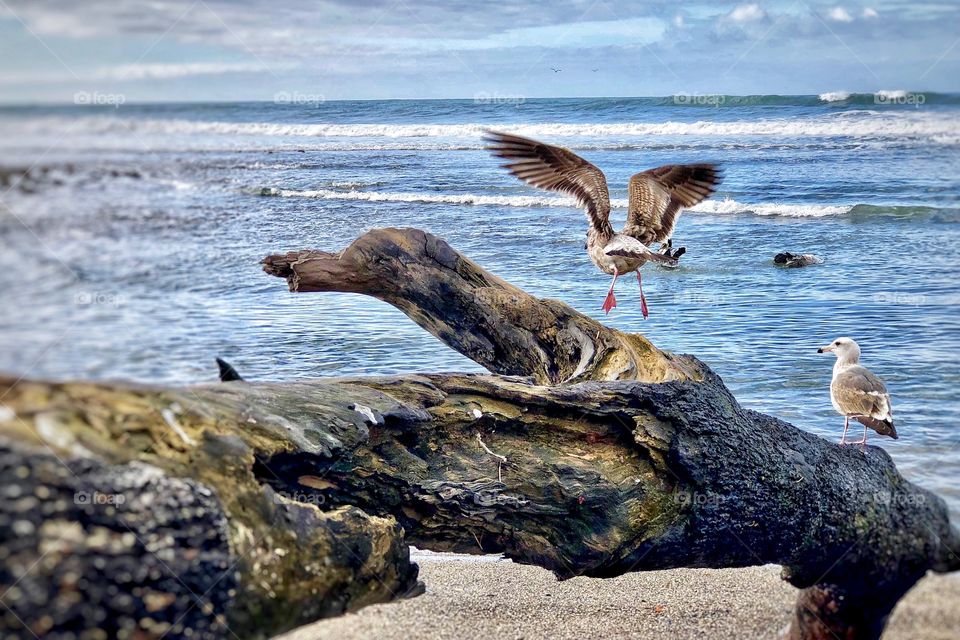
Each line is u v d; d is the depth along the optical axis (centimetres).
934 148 1877
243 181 2611
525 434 667
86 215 807
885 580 685
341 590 546
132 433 479
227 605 471
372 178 2842
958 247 1792
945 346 1220
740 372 1173
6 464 425
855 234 1962
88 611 429
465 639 692
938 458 863
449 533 657
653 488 664
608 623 732
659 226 863
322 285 863
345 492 616
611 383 679
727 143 3134
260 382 617
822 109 3061
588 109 4091
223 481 498
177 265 1572
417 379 663
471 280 877
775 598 785
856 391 863
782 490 670
